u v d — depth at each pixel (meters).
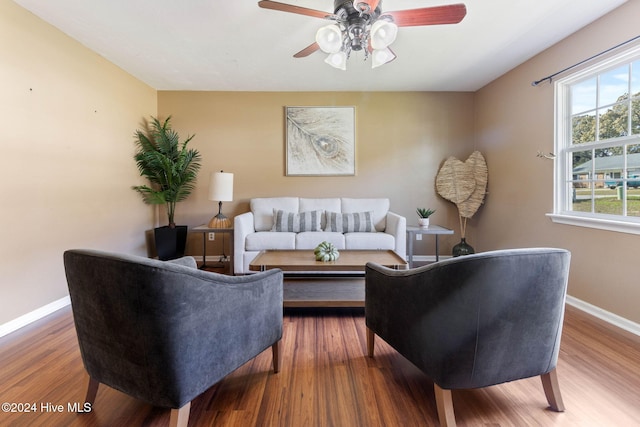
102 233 3.02
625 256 2.08
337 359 1.73
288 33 2.54
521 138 3.16
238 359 1.30
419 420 1.26
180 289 1.03
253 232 3.49
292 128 4.06
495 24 2.40
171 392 1.06
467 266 1.06
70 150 2.62
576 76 2.50
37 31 2.30
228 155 4.07
